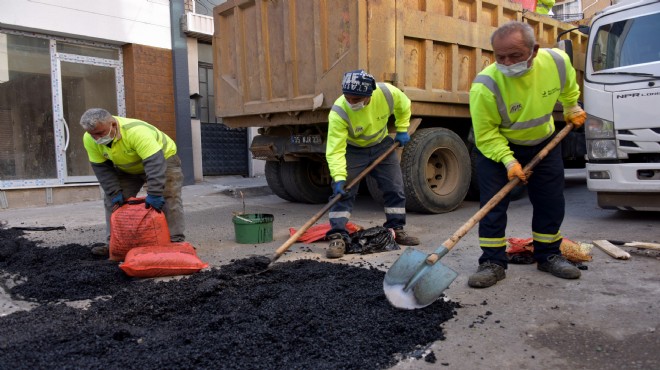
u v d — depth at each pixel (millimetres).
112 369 2281
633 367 2297
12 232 5668
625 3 5508
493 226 3553
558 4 18750
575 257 3910
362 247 4555
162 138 4445
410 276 2951
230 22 6812
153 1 9148
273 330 2709
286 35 5938
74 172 8547
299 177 7504
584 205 6891
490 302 3150
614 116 5363
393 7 5512
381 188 4848
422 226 5660
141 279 3766
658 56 5195
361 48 5262
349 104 4168
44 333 2680
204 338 2615
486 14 6641
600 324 2766
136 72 8984
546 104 3361
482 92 3318
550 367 2326
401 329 2701
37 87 8070
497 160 3436
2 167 7777
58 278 3678
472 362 2383
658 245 4211
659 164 5086
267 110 6316
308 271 3807
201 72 10539
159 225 4137
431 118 6816
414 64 5895
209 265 4207
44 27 7863
